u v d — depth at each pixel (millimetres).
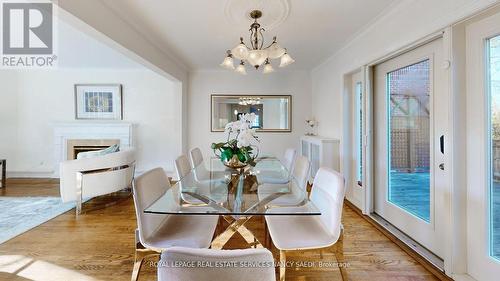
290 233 1702
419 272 1953
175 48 3619
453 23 1732
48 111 5242
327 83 4309
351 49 3314
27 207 3465
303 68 4961
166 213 1591
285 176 2578
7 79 5125
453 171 1801
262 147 5242
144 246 1554
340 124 3738
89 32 2221
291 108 5230
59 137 5086
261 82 5227
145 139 5367
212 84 5199
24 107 5199
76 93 5250
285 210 1710
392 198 2752
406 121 2482
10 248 2342
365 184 3055
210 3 2281
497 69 1610
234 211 1688
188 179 2463
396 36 2355
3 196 3965
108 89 5293
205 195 2010
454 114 1786
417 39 2078
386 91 2768
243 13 2473
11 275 1931
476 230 1736
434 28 1887
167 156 5398
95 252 2279
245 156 2441
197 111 5203
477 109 1700
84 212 3305
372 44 2785
